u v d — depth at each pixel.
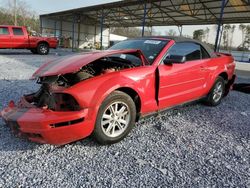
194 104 5.12
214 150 3.07
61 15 27.28
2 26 14.50
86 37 34.16
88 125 2.78
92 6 21.09
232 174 2.55
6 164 2.59
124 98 3.11
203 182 2.40
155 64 3.54
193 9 18.44
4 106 4.38
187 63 4.05
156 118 4.12
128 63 3.56
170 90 3.77
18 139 3.16
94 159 2.76
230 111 4.76
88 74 3.15
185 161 2.78
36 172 2.47
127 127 3.22
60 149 2.95
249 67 18.03
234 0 14.71
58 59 3.57
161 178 2.44
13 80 6.88
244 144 3.28
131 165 2.66
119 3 17.67
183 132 3.59
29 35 15.48
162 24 27.08
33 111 2.79
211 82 4.69
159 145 3.15
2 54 15.12
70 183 2.32
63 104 2.80
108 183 2.34
